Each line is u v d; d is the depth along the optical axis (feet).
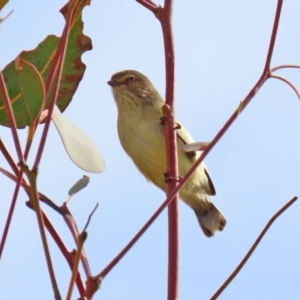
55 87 12.09
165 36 18.37
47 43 17.97
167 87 18.06
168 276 14.92
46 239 11.54
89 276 12.60
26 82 13.60
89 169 13.87
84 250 14.29
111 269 12.48
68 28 12.42
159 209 12.84
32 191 11.51
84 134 14.33
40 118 13.65
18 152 11.64
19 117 17.17
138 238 12.65
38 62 17.90
